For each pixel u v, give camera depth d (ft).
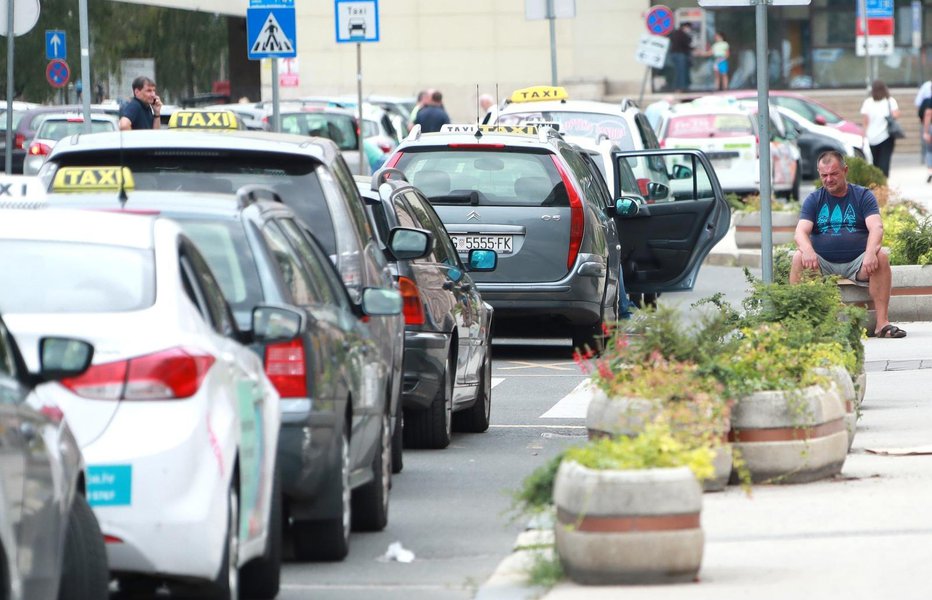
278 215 82.79
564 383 157.79
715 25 510.58
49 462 56.34
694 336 95.81
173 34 378.32
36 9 221.25
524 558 80.07
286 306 73.72
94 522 59.57
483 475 109.81
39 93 330.95
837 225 169.48
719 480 92.99
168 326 64.39
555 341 194.80
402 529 92.12
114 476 61.21
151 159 95.81
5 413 53.72
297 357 76.79
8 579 51.34
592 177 183.83
